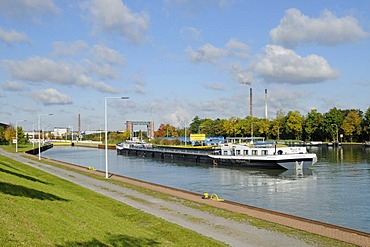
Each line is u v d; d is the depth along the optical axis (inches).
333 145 6653.5
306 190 2046.0
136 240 716.7
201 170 3358.8
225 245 765.9
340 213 1453.0
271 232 877.2
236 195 1903.3
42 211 727.7
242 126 7111.2
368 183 2244.1
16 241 512.1
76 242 597.6
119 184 1775.3
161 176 2883.9
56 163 3225.9
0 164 1699.1
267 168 3267.7
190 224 952.9
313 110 7185.0
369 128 6545.3
